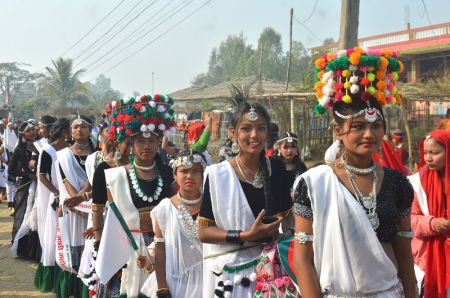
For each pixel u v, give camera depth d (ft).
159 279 13.25
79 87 209.97
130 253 14.67
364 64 8.85
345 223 8.48
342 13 36.81
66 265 19.47
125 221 14.78
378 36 85.51
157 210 13.51
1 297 21.18
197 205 13.42
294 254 9.00
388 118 48.08
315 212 8.61
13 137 42.55
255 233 10.93
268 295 11.03
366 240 8.45
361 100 8.80
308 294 8.66
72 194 19.70
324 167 8.86
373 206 8.64
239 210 11.27
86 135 20.30
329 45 91.45
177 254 13.32
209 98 98.63
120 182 14.94
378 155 15.21
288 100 58.08
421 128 60.08
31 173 27.22
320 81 9.44
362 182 8.82
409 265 9.23
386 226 8.76
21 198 28.63
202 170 13.42
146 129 14.61
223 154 22.21
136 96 14.99
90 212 18.17
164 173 15.37
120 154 15.78
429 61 82.43
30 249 26.73
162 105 14.99
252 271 11.36
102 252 14.39
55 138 23.18
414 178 13.97
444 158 13.24
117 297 15.48
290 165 19.76
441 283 13.03
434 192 13.39
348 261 8.52
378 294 8.65
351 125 8.77
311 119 62.13
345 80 9.00
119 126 14.96
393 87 9.22
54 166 22.04
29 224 26.48
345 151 9.00
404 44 82.28
